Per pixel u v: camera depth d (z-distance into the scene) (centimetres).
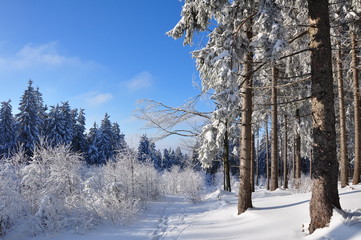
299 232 498
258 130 1911
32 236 621
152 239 583
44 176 827
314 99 504
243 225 613
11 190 724
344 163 1214
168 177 2152
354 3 968
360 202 597
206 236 555
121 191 898
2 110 3388
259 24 562
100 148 4212
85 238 598
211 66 624
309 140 1686
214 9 608
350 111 1883
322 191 473
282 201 800
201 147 1445
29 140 3147
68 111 3897
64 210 711
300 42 895
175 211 1015
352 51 1198
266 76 1377
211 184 3466
